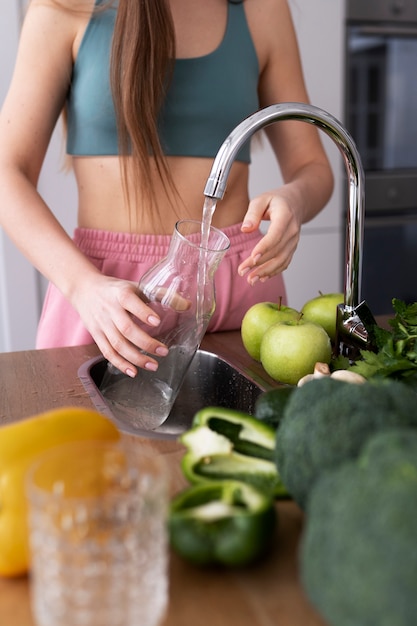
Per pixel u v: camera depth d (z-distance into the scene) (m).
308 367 0.88
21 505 0.46
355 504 0.37
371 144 2.36
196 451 0.58
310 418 0.49
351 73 2.28
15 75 1.17
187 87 1.21
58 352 1.00
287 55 1.34
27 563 0.47
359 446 0.47
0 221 1.08
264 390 0.89
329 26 2.21
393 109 2.35
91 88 1.17
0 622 0.44
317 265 2.36
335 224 2.36
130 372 0.85
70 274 0.97
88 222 1.27
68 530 0.43
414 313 0.87
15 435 0.49
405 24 2.30
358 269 0.89
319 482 0.43
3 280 2.02
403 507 0.36
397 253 2.43
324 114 0.81
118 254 1.23
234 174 1.29
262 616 0.44
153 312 0.82
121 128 1.16
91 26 1.15
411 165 2.42
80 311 0.93
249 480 0.55
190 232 0.86
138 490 0.46
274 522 0.48
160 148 1.16
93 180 1.24
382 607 0.34
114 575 0.42
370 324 0.89
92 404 0.81
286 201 0.99
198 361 1.04
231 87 1.25
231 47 1.25
